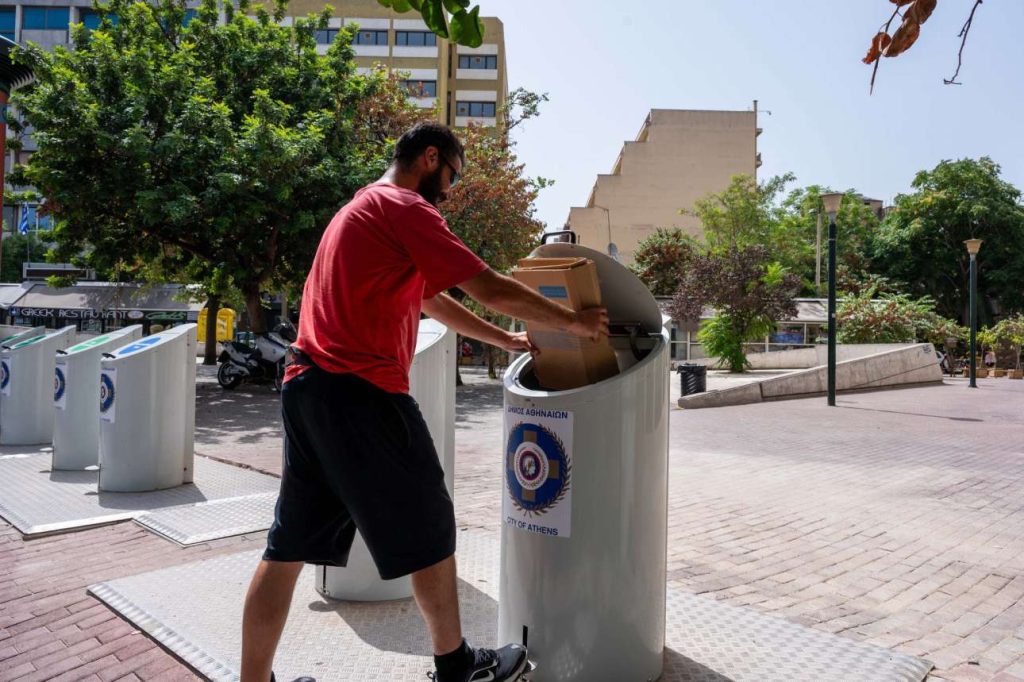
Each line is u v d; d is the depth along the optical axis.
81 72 16.11
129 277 26.47
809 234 56.47
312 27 19.66
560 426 2.39
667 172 69.94
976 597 3.81
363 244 2.06
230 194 15.04
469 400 16.17
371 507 2.03
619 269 2.62
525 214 19.73
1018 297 44.62
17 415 8.13
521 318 2.10
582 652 2.41
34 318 43.72
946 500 6.21
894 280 47.91
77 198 14.66
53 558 4.30
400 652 2.89
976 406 14.74
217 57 18.23
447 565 2.13
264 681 2.18
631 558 2.45
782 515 5.64
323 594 3.56
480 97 67.38
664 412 2.57
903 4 1.56
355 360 2.05
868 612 3.58
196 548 4.48
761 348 32.25
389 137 20.08
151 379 5.96
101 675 2.82
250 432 10.38
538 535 2.44
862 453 8.88
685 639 3.04
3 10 61.78
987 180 45.94
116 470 5.92
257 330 18.17
